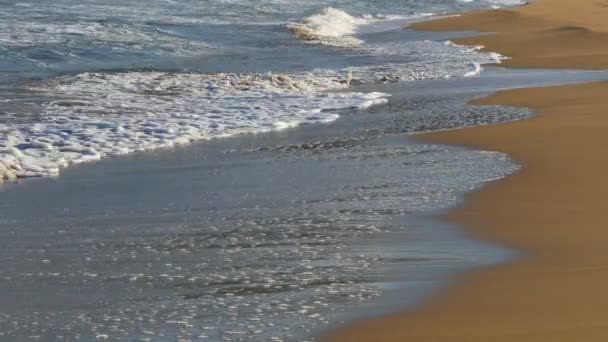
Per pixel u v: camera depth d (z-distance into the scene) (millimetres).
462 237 10719
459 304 8070
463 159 15922
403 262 9695
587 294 8188
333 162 16188
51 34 39688
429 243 10508
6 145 17875
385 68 33375
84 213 12703
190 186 14422
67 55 35031
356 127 20484
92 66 33062
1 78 29016
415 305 8109
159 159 17109
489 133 18562
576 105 22266
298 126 20953
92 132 19594
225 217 12148
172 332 7652
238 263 9883
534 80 29453
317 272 9414
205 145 18594
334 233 11125
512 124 19578
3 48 35406
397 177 14547
